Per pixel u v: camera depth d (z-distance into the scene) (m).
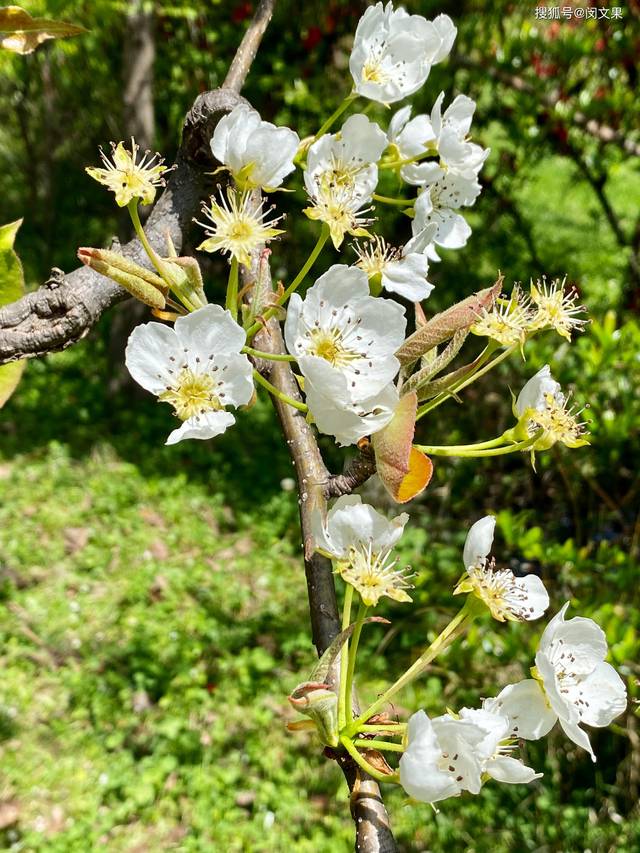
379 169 0.23
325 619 0.20
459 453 0.21
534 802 0.77
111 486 1.15
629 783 0.76
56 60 1.33
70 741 0.81
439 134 0.23
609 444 0.66
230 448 1.26
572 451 0.73
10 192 1.62
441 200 0.24
